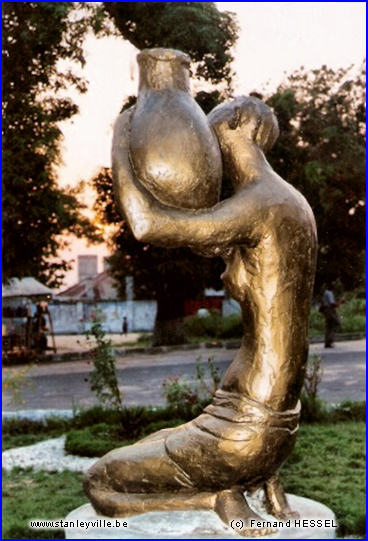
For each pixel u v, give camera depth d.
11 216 14.40
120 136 2.91
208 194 2.81
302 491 5.93
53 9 13.20
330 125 18.58
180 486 2.88
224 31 14.82
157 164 2.75
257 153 2.94
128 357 17.84
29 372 15.46
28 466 7.09
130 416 8.12
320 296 19.81
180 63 2.91
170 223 2.74
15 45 13.80
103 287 38.59
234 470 2.79
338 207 18.81
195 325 22.75
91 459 7.31
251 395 2.81
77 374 15.00
